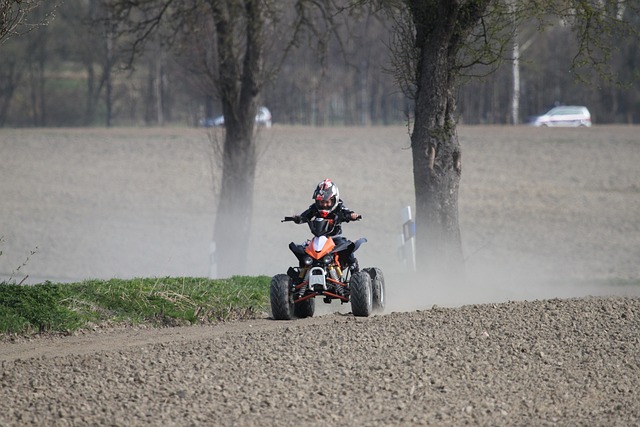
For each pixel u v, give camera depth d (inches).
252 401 1332.4
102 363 1528.1
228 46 3754.9
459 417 1273.4
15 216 6269.7
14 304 1854.1
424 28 2618.1
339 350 1605.6
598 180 7564.0
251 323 1977.1
